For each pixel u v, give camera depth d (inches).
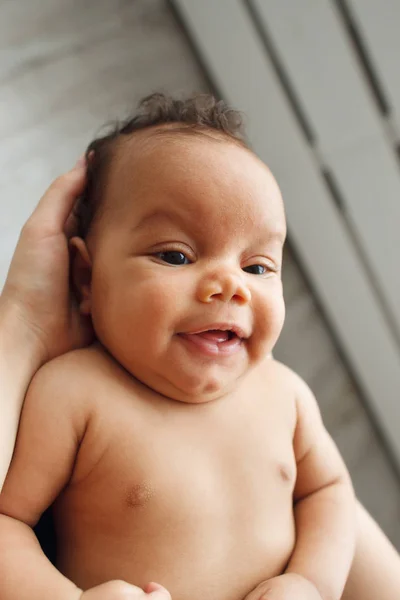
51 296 26.4
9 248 33.9
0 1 36.4
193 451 24.6
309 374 48.9
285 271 48.6
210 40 44.3
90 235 26.4
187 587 23.2
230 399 26.5
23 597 20.8
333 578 25.1
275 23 42.0
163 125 27.0
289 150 45.2
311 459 28.3
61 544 24.8
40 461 23.2
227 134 26.6
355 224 45.8
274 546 25.0
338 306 49.1
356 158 43.9
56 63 38.0
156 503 23.4
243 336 24.7
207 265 24.1
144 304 23.6
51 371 24.8
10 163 35.2
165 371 24.1
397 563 28.9
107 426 23.9
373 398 50.8
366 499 49.8
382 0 39.1
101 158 27.4
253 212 24.6
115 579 23.1
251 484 25.1
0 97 35.5
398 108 41.3
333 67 41.9
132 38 41.9
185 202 24.0
